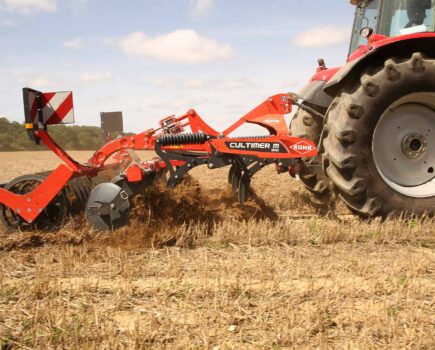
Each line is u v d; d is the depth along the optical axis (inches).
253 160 179.6
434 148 186.4
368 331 91.7
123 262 135.9
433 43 178.1
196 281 121.7
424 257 141.3
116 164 209.3
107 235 167.5
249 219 187.6
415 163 185.9
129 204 171.0
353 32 265.4
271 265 132.3
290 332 91.1
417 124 185.9
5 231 188.4
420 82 174.6
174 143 180.5
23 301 109.3
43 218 186.9
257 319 97.5
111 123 273.7
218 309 103.1
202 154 188.2
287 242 160.4
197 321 97.7
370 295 110.4
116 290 116.3
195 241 161.9
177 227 173.3
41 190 178.4
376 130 180.5
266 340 89.0
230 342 88.7
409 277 122.3
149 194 177.3
